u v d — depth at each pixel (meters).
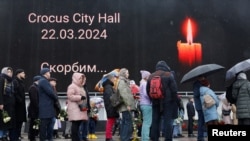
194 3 20.14
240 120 9.21
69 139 14.00
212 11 20.12
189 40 19.84
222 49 19.91
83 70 19.45
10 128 10.17
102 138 14.17
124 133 9.20
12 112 10.22
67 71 19.39
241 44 20.00
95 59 19.56
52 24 19.70
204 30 19.98
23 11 19.70
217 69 10.95
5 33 19.47
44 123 9.74
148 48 19.72
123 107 9.27
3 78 9.99
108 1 19.98
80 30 19.75
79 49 19.59
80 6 19.89
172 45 19.78
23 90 10.83
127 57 19.64
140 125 12.02
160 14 19.97
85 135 12.22
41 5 19.81
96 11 19.92
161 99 9.02
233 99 9.32
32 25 19.64
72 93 9.38
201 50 19.84
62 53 19.50
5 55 19.31
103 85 10.75
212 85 19.39
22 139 14.45
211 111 9.99
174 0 20.12
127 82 9.34
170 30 19.88
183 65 19.62
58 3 19.84
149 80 9.23
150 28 19.86
